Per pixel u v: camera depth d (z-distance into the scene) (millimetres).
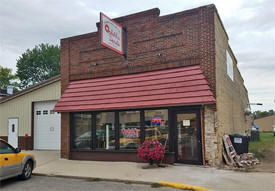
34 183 7758
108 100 10992
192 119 9625
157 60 10797
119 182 7766
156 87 10188
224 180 7332
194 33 10102
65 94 12414
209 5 9875
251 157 10367
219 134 9656
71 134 12125
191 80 9617
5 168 7250
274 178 7508
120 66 11656
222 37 11688
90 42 12602
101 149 11320
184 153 9695
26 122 16703
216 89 9516
